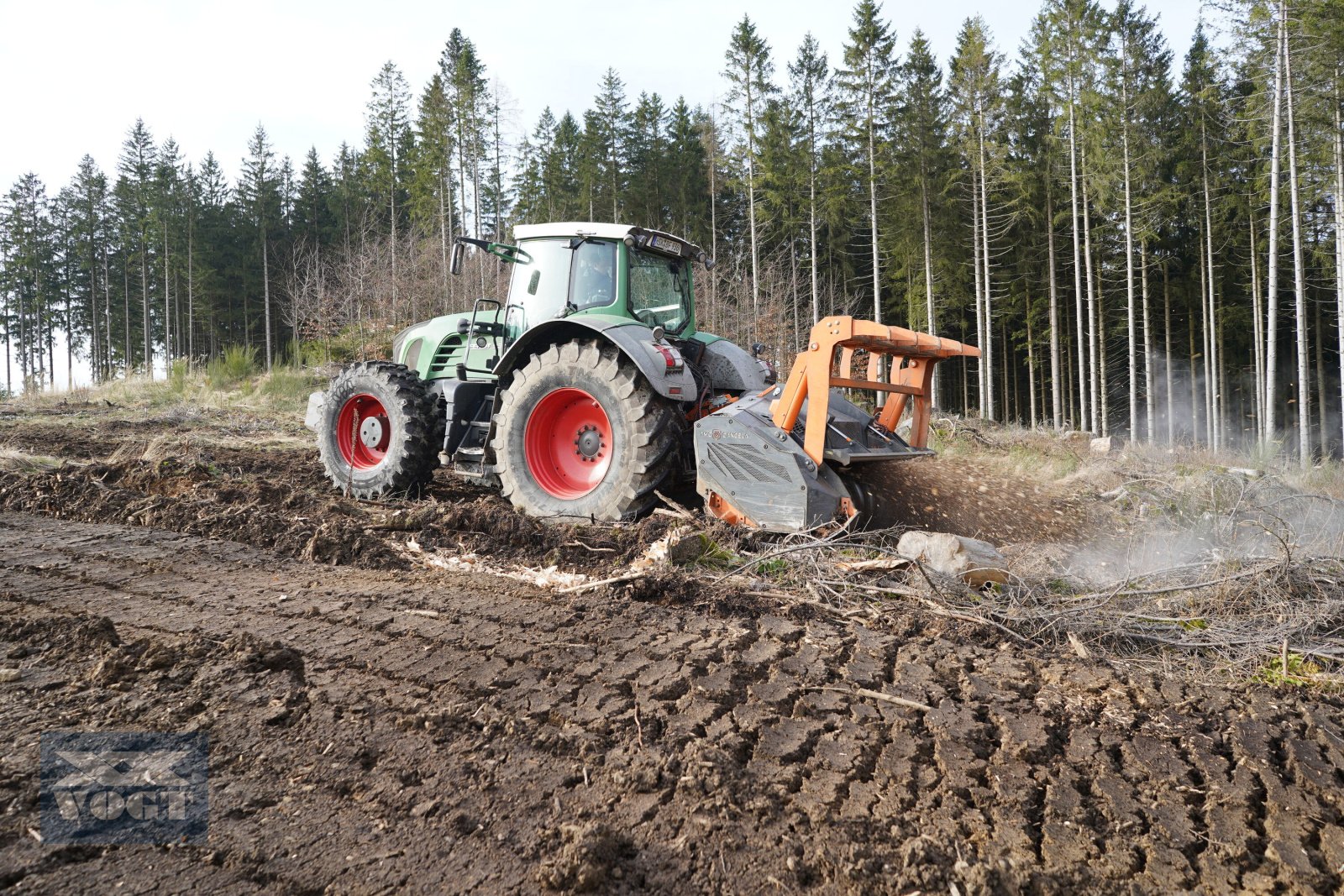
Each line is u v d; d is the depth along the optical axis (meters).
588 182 36.94
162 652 2.84
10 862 1.74
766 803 2.06
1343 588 3.82
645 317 6.17
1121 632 3.34
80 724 2.38
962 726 2.51
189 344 45.56
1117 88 23.81
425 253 26.20
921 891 1.75
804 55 28.27
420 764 2.22
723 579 3.98
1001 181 25.36
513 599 3.70
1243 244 26.80
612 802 2.06
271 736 2.35
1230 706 2.74
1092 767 2.32
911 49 28.31
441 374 7.01
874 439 5.24
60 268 52.25
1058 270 29.91
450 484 7.33
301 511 5.23
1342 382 17.31
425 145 35.12
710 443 4.88
